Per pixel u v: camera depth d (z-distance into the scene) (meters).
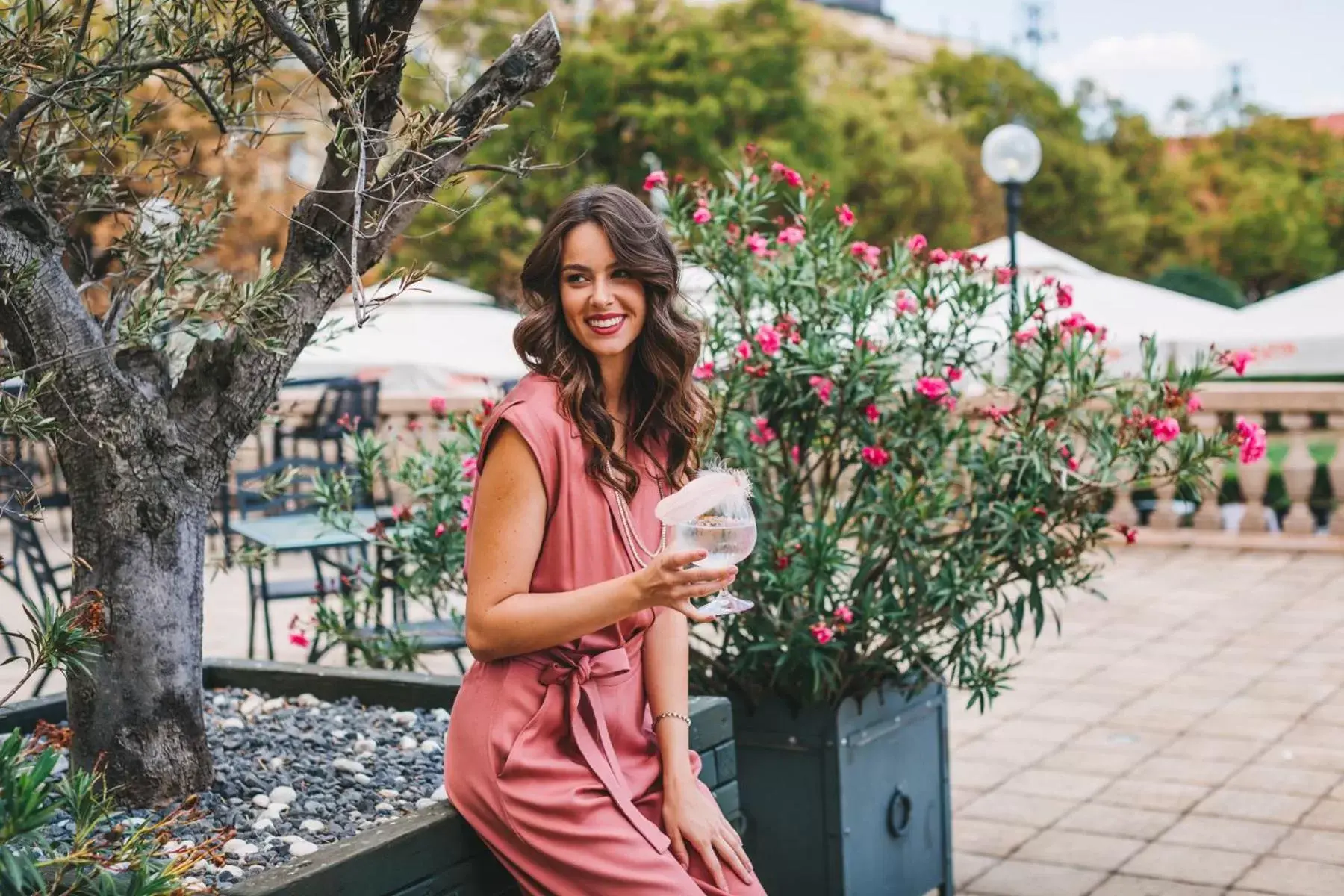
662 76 24.30
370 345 12.64
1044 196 34.25
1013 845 4.53
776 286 3.86
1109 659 7.10
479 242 22.50
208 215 3.23
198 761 2.80
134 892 1.88
